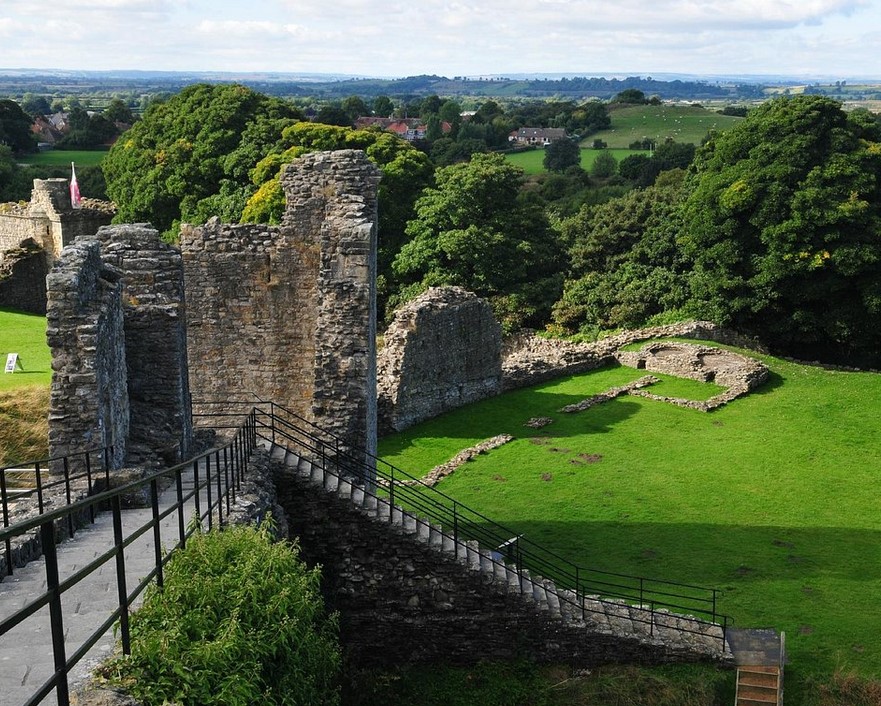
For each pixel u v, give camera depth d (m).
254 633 8.82
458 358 35.06
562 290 52.06
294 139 51.78
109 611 8.95
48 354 27.38
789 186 41.44
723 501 25.72
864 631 18.12
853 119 43.84
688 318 45.19
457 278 49.69
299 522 15.55
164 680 7.49
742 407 34.31
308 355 22.25
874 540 23.00
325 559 15.68
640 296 47.84
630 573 20.80
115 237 16.41
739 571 21.02
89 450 13.39
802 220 40.25
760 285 41.94
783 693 15.73
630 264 51.62
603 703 14.80
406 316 33.06
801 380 37.25
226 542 10.02
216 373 22.31
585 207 60.69
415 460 29.61
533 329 51.62
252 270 21.84
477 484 27.12
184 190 53.22
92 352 13.37
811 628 18.19
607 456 29.59
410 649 15.83
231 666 8.15
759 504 25.52
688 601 19.27
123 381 15.40
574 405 34.91
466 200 51.50
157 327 16.03
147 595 8.59
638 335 42.72
